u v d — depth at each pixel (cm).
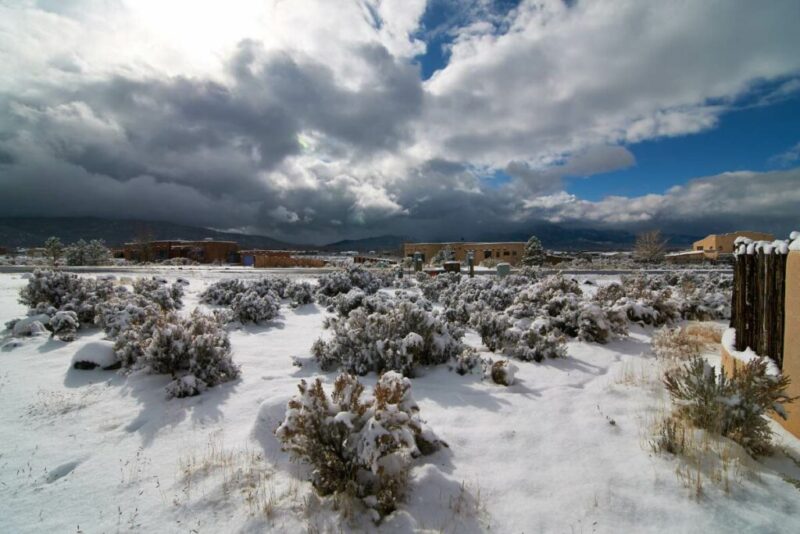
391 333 725
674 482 388
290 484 386
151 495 378
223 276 2419
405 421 371
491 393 613
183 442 470
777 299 521
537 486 389
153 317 781
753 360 491
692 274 2245
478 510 355
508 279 1880
